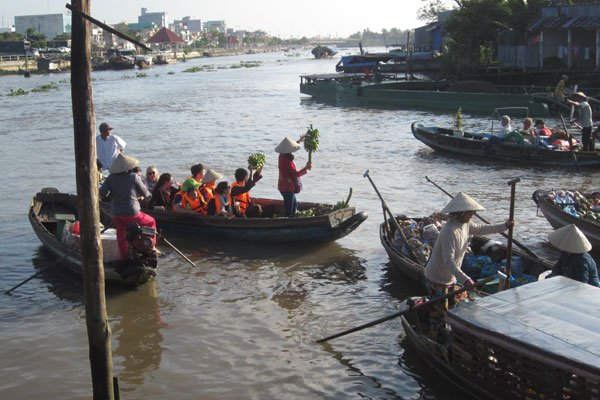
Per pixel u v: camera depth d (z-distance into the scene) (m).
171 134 30.08
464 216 7.84
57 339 9.39
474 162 21.23
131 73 90.06
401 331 9.45
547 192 13.55
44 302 10.70
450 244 7.83
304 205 13.98
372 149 24.66
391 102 40.31
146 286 11.23
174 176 20.55
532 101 33.22
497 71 44.38
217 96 50.91
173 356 8.85
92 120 6.89
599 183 17.97
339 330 9.53
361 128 30.84
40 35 125.69
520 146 20.17
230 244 13.26
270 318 9.95
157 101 47.31
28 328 9.75
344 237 13.73
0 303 10.66
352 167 21.19
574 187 17.56
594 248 12.23
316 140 13.12
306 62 123.56
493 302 7.23
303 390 8.01
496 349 6.85
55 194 14.73
